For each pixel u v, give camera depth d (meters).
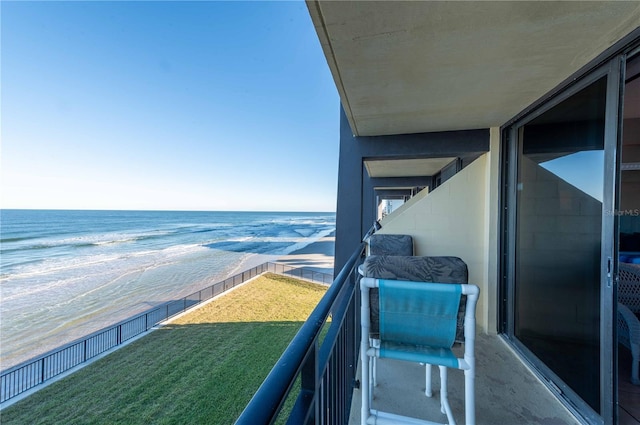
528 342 2.01
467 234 2.68
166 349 6.52
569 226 1.60
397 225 2.82
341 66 1.46
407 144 2.66
